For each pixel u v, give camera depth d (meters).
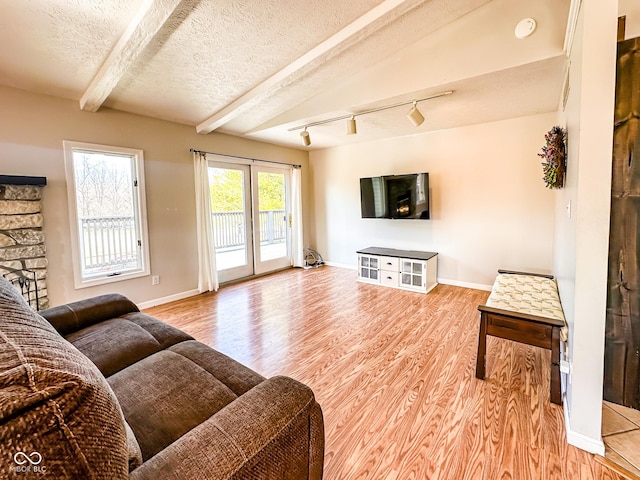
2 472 0.43
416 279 4.17
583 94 1.42
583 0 1.43
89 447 0.51
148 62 2.66
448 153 4.30
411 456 1.48
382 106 3.31
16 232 2.69
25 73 2.53
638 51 1.64
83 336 1.67
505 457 1.46
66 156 2.98
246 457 0.77
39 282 2.83
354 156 5.34
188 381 1.28
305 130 4.09
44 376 0.51
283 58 2.82
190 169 4.06
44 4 1.92
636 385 1.77
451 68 2.67
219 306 3.69
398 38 2.76
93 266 3.27
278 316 3.35
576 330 1.49
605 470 1.38
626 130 1.69
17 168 2.71
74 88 2.82
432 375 2.17
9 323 0.67
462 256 4.32
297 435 0.94
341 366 2.31
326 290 4.32
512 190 3.87
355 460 1.46
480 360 2.10
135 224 3.57
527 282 2.89
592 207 1.44
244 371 1.37
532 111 3.51
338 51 2.64
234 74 3.00
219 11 2.20
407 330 2.93
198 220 4.12
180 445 0.77
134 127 3.48
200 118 3.84
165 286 3.84
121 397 1.18
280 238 5.54
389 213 4.76
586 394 1.49
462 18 2.58
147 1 1.89
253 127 4.31
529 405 1.83
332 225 5.83
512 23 2.37
